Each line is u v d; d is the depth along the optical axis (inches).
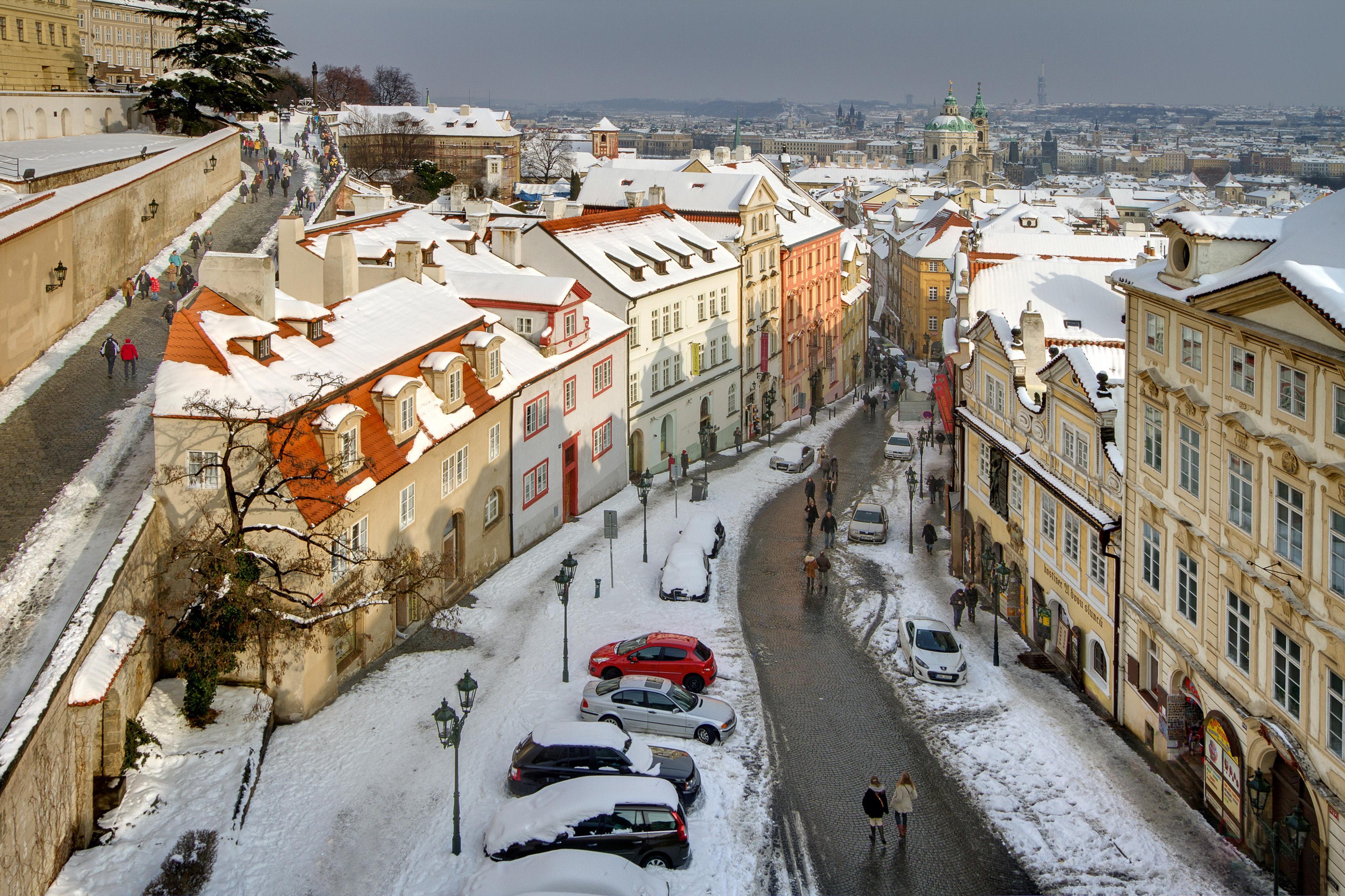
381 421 1706.4
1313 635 1112.2
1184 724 1435.8
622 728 1534.2
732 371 3361.2
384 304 1988.2
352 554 1569.9
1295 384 1133.1
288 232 1952.5
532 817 1251.8
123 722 1283.2
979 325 2079.2
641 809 1246.9
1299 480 1125.7
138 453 1694.1
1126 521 1521.9
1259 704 1213.7
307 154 4352.9
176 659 1496.1
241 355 1547.7
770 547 2370.8
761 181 3518.7
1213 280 1278.3
